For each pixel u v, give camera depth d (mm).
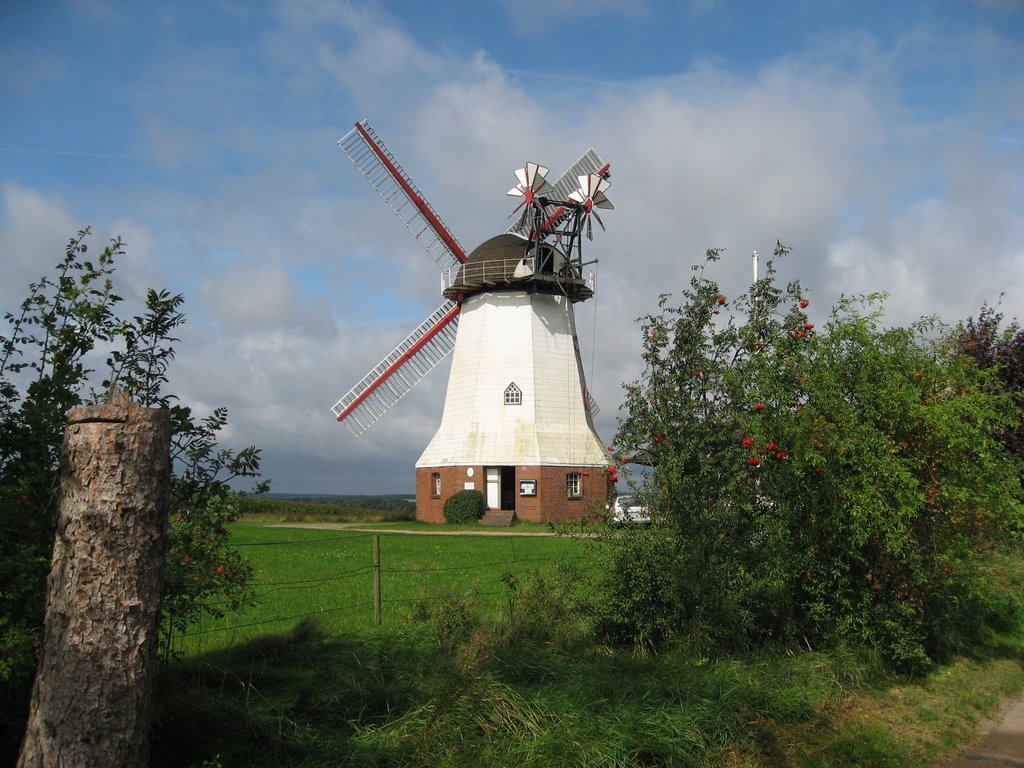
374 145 50219
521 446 44000
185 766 6684
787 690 9398
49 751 5227
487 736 7441
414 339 50531
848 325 11812
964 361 12414
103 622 5340
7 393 6855
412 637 11578
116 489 5434
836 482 10742
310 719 7957
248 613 14727
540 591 11797
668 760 7465
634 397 11500
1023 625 14586
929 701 10125
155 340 7676
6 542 6484
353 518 55844
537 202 43188
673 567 10594
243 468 7980
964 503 11500
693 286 11805
